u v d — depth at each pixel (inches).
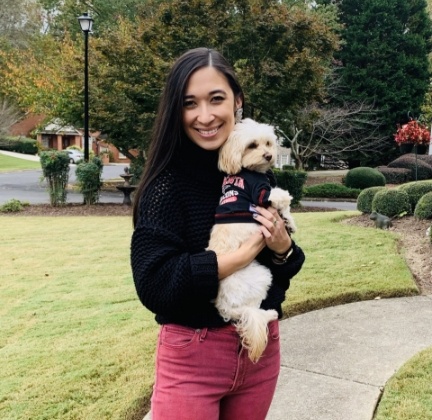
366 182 861.8
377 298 197.3
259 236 65.6
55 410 118.7
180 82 65.8
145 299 60.9
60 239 346.6
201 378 63.8
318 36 586.6
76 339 162.6
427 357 140.3
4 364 144.6
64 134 1796.3
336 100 1135.6
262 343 63.4
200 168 68.4
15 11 1676.9
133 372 136.6
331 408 117.9
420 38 1222.9
